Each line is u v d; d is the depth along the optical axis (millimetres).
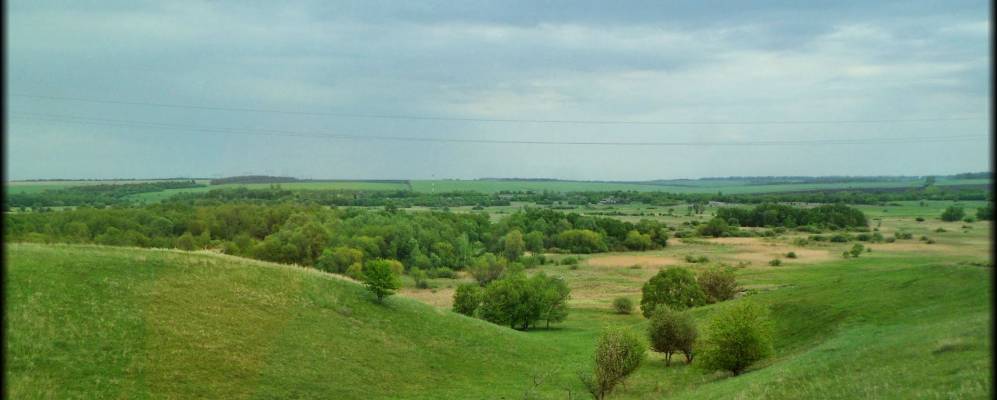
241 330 52000
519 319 89938
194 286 56688
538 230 190250
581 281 140125
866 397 31547
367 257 141125
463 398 49938
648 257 173125
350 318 60906
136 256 59125
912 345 40250
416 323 64750
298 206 179250
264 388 45156
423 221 168875
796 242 188875
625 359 47844
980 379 28922
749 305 50656
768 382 40375
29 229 119750
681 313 62500
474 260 146125
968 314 48094
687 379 54375
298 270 69375
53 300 46719
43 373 39125
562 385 55156
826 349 47719
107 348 43781
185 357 45750
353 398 47188
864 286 65875
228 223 155500
